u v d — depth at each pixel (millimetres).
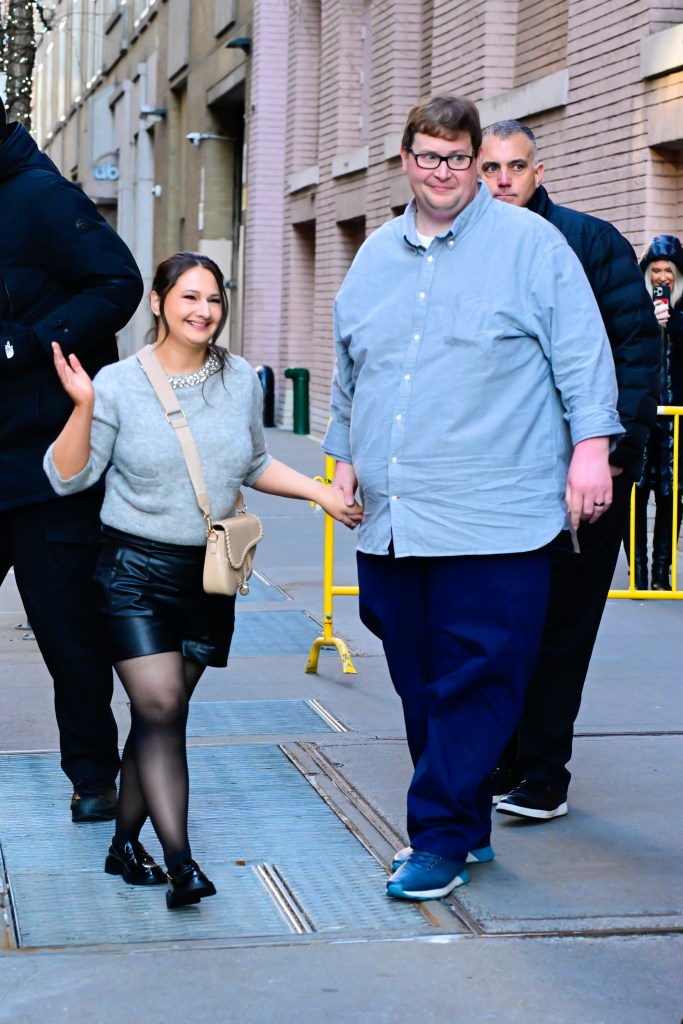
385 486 4320
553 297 4195
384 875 4480
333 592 7309
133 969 3795
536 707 4945
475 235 4238
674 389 9000
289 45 24016
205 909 4199
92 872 4484
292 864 4559
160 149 34812
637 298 4734
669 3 11375
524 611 4254
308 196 22688
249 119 26094
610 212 12180
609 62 12102
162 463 4168
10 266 4730
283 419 24188
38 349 4664
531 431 4262
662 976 3781
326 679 7129
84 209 4715
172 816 4137
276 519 12875
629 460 4730
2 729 6078
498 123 4844
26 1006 3588
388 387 4297
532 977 3766
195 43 30688
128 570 4199
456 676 4270
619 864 4570
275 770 5527
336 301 4469
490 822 4551
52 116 54656
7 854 4625
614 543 4832
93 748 4945
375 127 18844
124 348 37719
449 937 4004
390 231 4375
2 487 4781
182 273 4207
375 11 18797
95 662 4887
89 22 45062
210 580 4148
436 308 4234
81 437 4148
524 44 14438
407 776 5445
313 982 3730
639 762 5660
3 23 10273
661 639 7977
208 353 4281
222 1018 3537
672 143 11297
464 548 4234
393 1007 3600
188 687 4336
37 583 4840
